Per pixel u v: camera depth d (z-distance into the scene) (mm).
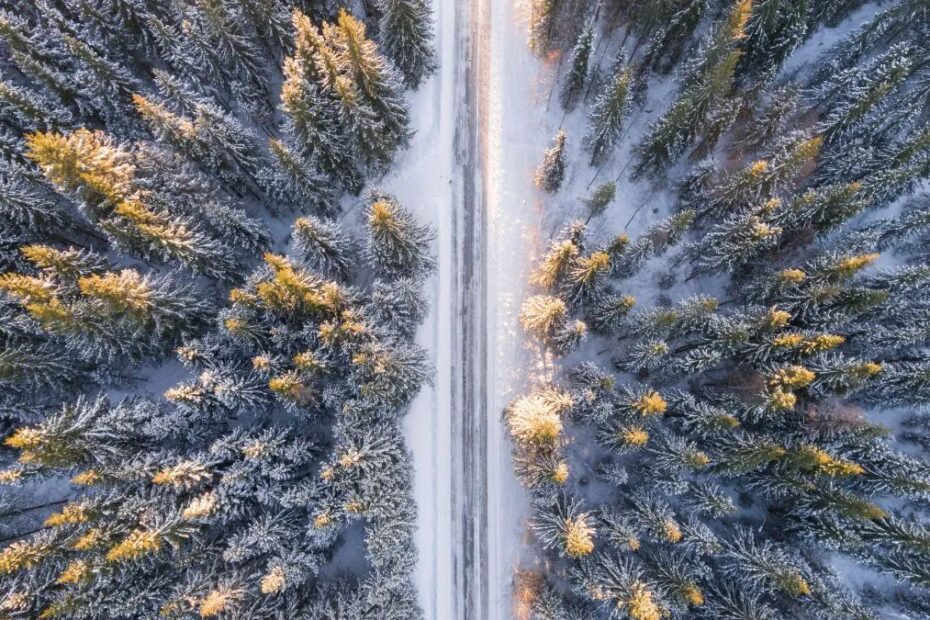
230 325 23344
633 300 26188
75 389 28453
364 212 29047
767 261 29969
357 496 24672
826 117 30875
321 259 27141
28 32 27625
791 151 27500
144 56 30469
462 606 30984
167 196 26188
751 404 26453
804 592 24094
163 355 28844
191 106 27266
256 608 25375
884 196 30312
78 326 23578
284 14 28750
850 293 26250
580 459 31125
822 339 24547
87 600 23156
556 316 27609
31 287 22406
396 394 26812
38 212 26484
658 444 27500
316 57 26016
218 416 26625
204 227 27938
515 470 28906
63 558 23625
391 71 28906
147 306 23984
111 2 27578
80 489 28750
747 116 30641
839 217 27328
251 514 26156
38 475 24953
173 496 24250
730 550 27234
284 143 30703
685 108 26938
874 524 26578
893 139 30609
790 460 25891
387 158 31062
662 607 24594
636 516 27312
